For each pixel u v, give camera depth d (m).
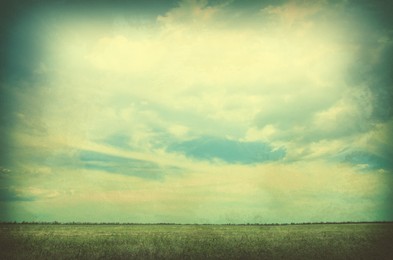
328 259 10.45
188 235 11.98
